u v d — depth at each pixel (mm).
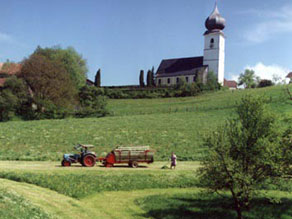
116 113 88188
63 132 58250
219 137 21734
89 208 22344
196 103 97500
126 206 23656
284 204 24891
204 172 24469
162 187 28906
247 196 21500
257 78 158250
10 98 82062
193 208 23781
